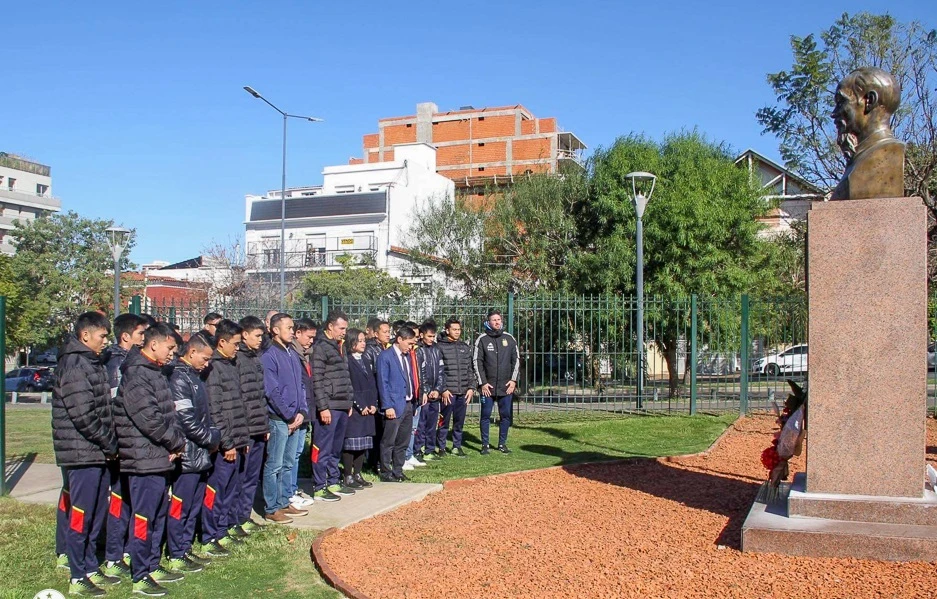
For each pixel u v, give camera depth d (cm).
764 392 1770
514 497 852
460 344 1173
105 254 4244
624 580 568
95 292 4181
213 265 3981
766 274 2261
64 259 4184
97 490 578
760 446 1156
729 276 2084
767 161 2903
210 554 654
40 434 1387
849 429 649
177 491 617
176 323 1458
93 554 588
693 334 1587
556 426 1436
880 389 643
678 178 2173
